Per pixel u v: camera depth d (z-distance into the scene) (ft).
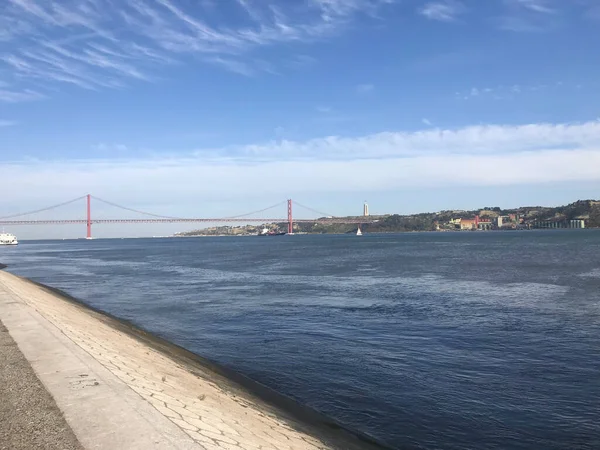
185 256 258.78
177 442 15.43
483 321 56.54
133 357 32.27
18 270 183.73
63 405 18.53
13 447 14.87
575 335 48.55
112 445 14.96
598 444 24.80
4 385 21.26
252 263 181.37
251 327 57.06
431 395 31.96
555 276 106.93
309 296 82.94
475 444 24.81
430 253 217.77
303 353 43.70
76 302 80.74
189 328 58.03
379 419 27.91
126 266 192.34
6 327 37.32
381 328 53.78
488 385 33.88
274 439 20.68
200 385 28.89
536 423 27.32
